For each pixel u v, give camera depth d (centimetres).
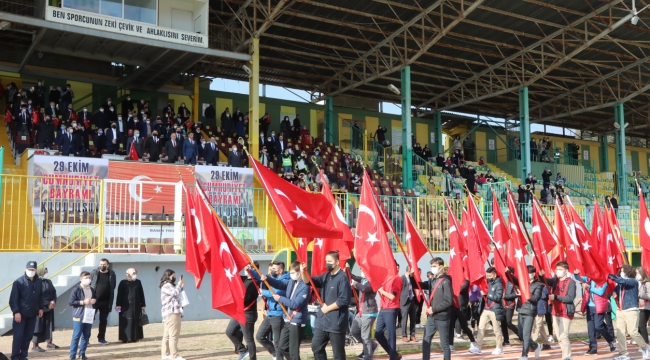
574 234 1554
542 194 3534
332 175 2967
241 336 1196
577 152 4659
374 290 1084
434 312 1098
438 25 3077
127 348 1366
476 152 4509
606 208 1769
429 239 2234
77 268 1669
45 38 2425
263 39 3173
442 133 4588
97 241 1753
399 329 1731
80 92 3053
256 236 1988
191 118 3256
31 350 1333
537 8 2873
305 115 3897
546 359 1328
